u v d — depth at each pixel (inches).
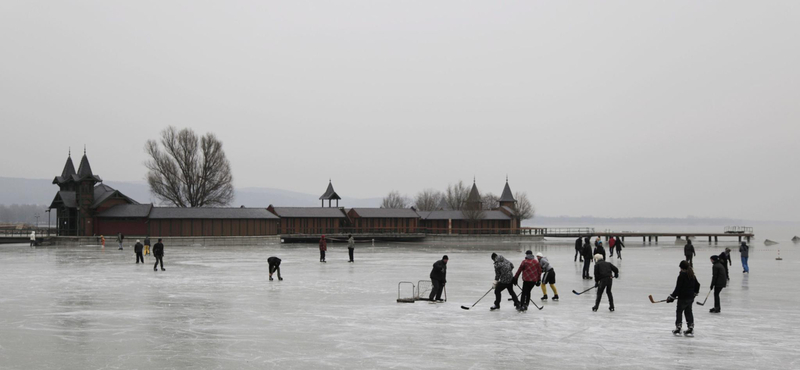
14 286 1243.2
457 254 2568.9
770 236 7003.0
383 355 642.2
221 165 4399.6
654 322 829.2
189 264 1881.2
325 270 1660.9
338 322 828.6
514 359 625.9
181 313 901.2
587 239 1417.3
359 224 4613.7
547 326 799.1
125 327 791.1
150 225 3567.9
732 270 1722.4
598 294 921.5
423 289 1195.9
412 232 4798.2
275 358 628.7
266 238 3818.9
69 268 1700.3
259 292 1152.8
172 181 4254.4
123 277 1438.2
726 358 631.8
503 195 5383.9
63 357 629.9
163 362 611.5
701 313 916.0
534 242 4421.8
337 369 587.5
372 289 1204.5
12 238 3489.2
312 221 4416.8
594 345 689.0
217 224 3752.5
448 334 748.6
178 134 4296.3
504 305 982.4
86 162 3558.1
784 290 1210.0
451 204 6510.8
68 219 3575.3
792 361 620.1
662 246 3789.4
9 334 744.3
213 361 616.1
